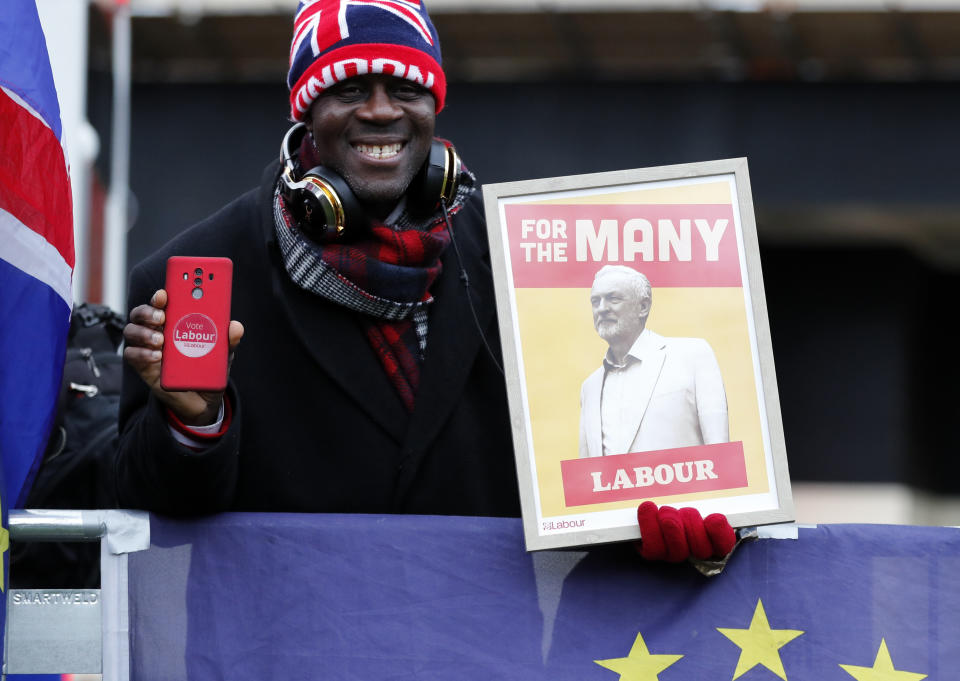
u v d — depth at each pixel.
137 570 4.20
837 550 4.34
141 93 17.66
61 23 7.36
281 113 17.73
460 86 18.09
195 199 17.69
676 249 4.25
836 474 23.97
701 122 18.20
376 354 4.68
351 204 4.55
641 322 4.20
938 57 17.77
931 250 24.41
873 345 23.89
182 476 4.02
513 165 18.14
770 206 18.77
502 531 4.29
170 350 3.88
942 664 4.30
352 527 4.27
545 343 4.18
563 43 17.31
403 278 4.57
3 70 4.46
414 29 4.63
